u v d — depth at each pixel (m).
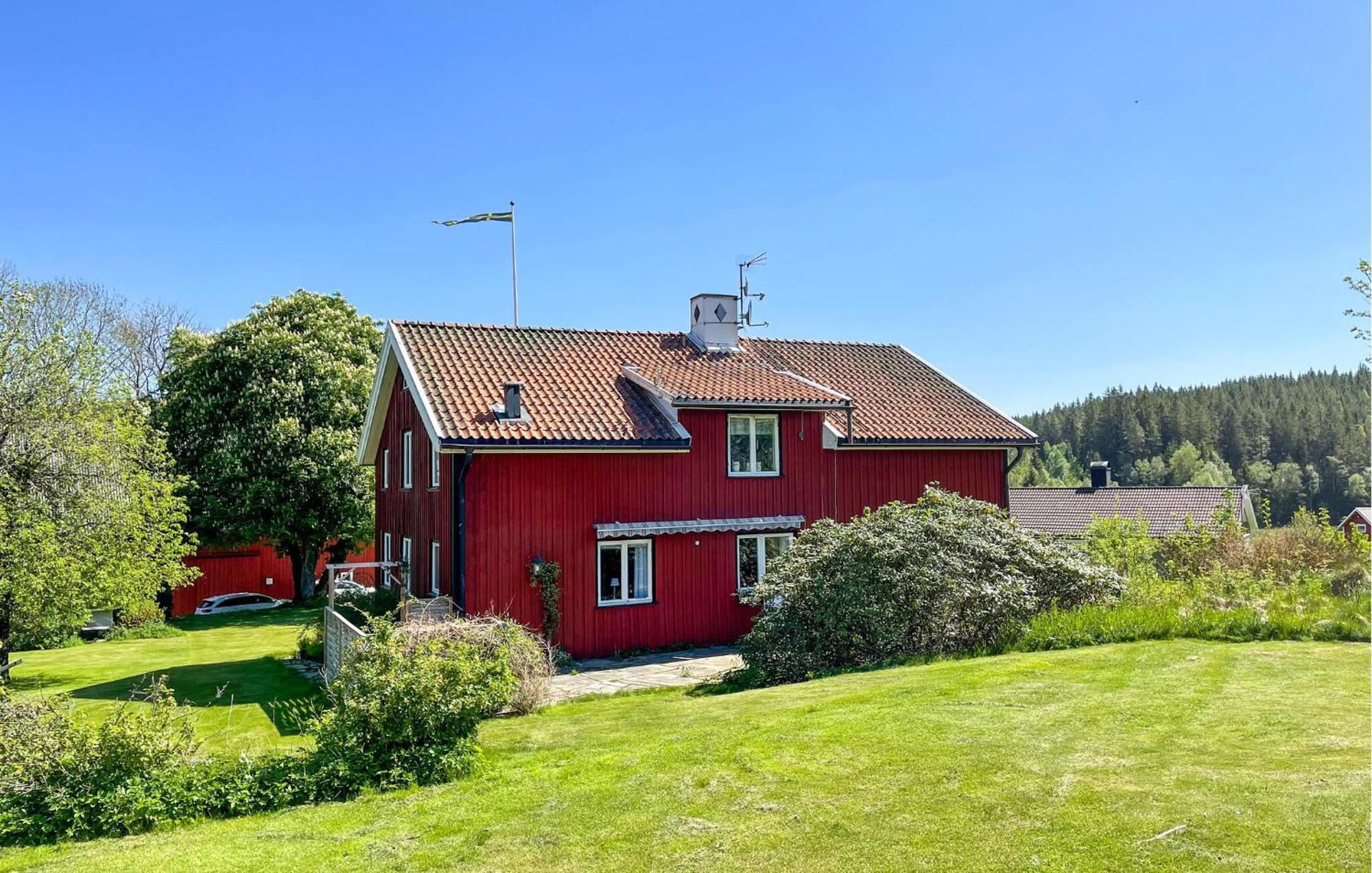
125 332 47.94
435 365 20.81
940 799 7.33
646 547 20.72
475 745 10.04
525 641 13.95
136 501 20.42
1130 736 8.61
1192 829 6.29
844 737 9.27
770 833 7.01
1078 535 28.33
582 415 20.16
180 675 20.53
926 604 14.50
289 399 35.97
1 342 19.00
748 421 22.20
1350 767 7.25
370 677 9.96
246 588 43.28
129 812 8.50
